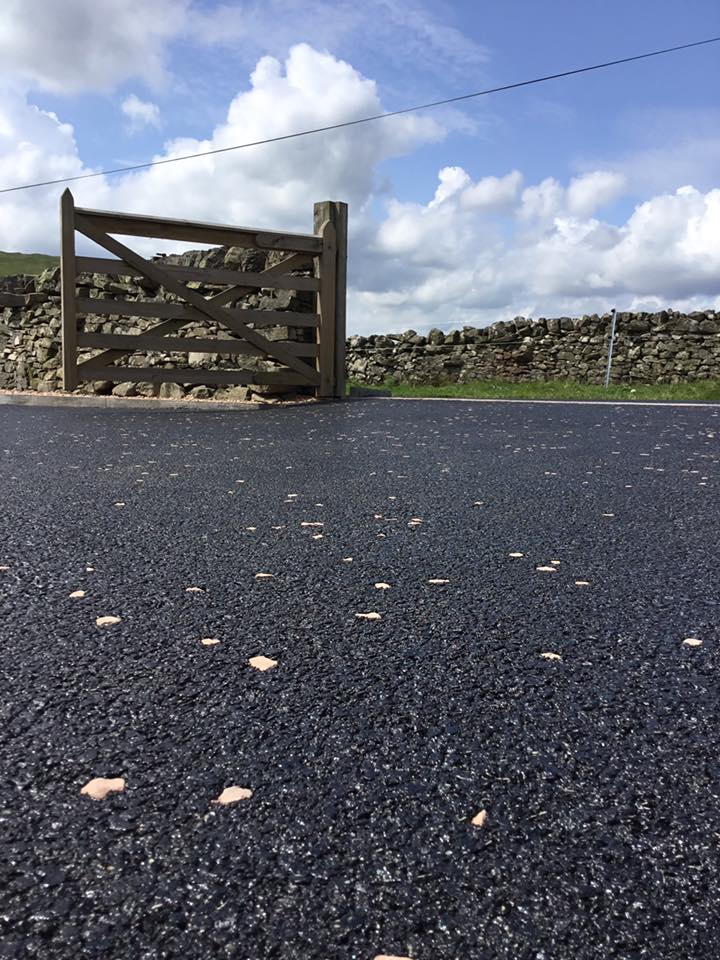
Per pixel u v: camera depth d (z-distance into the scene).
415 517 3.06
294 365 9.90
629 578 2.24
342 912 0.91
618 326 16.86
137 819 1.08
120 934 0.88
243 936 0.87
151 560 2.40
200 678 1.53
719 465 4.46
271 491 3.64
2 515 3.08
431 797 1.14
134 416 7.86
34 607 1.95
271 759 1.24
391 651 1.68
